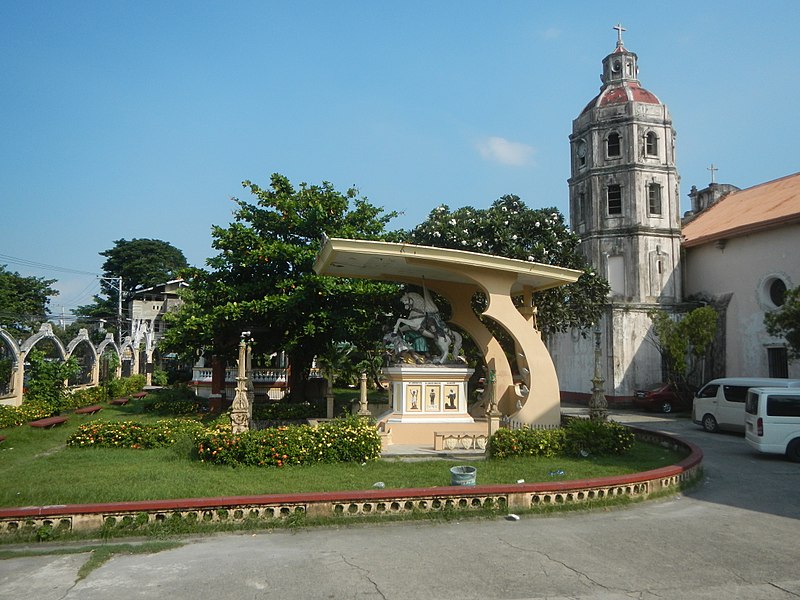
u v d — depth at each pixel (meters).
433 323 14.83
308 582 5.66
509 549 6.68
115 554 6.48
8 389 21.48
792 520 8.09
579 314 22.47
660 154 30.97
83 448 12.95
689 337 25.53
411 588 5.53
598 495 8.74
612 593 5.45
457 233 20.30
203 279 20.11
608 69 32.84
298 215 19.98
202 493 8.30
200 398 25.80
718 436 18.41
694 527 7.68
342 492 7.73
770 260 26.38
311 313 17.91
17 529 6.95
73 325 52.69
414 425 13.87
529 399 13.73
